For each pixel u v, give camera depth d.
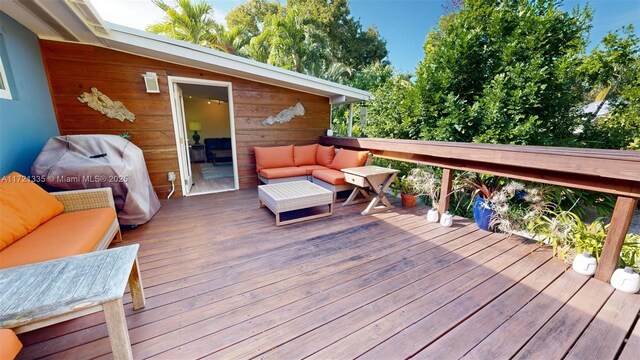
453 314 1.54
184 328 1.41
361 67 14.16
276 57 9.06
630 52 6.01
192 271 1.97
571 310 1.58
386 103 6.50
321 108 5.30
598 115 6.67
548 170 2.16
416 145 3.21
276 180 4.07
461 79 5.34
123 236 2.60
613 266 1.84
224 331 1.39
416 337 1.36
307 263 2.10
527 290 1.78
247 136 4.60
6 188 1.67
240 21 12.88
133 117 3.62
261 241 2.50
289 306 1.59
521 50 4.89
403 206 3.68
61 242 1.53
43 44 3.03
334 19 12.99
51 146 2.52
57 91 3.21
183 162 4.25
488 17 5.26
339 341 1.33
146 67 3.59
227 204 3.70
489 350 1.29
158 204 3.51
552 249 2.36
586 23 5.72
